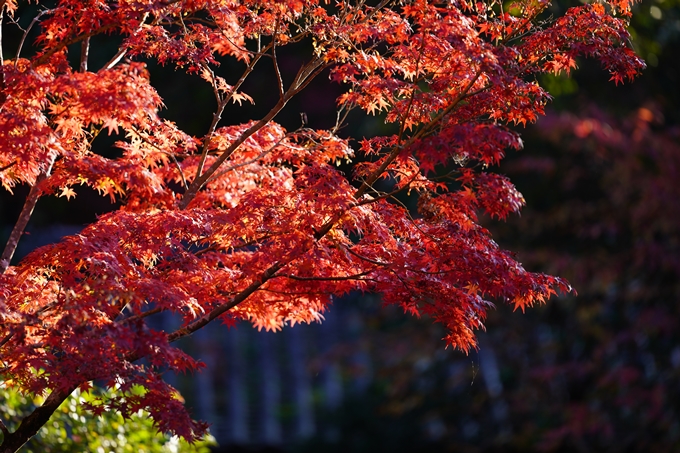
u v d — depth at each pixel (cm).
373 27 543
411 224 548
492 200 508
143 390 832
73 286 495
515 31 544
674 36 1622
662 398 1340
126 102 469
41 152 507
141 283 486
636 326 1384
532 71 533
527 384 1484
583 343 1509
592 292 1437
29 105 497
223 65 1817
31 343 540
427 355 1518
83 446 782
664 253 1403
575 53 511
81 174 546
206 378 1842
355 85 572
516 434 1460
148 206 614
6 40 1658
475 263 515
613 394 1403
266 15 582
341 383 1895
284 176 632
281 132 650
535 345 1507
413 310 563
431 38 511
